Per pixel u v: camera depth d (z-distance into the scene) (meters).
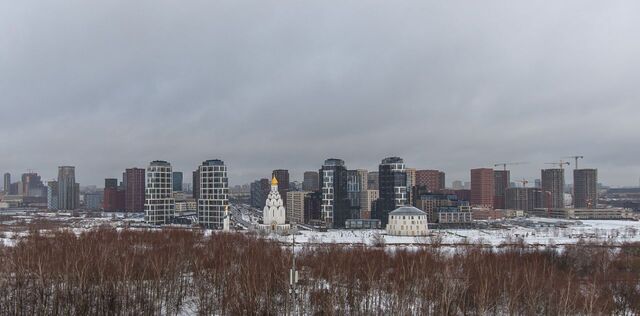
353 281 155.75
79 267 150.12
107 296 136.00
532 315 134.12
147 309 135.38
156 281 149.25
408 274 163.62
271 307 137.25
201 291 146.38
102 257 159.25
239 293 137.12
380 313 139.12
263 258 185.50
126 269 149.25
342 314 136.38
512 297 141.62
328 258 186.88
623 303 150.25
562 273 188.25
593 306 138.12
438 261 186.25
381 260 192.62
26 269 149.50
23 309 132.00
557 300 143.25
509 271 162.50
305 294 144.88
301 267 182.62
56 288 135.50
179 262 173.50
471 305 148.38
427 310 137.00
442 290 145.25
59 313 131.25
